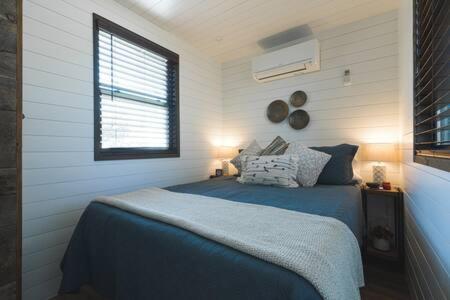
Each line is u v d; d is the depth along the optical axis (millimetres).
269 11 2330
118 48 2232
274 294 638
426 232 1209
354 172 2438
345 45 2572
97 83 2014
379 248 2084
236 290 703
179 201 1477
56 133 1746
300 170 2146
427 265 1190
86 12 1943
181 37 2826
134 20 2332
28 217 1604
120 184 2195
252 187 2053
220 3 2205
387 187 2123
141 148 2453
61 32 1784
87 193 1934
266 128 3158
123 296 1072
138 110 2439
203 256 815
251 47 3090
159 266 939
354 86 2523
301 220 1071
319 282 641
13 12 1058
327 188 1971
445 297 897
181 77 2902
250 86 3307
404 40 1921
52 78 1729
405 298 1577
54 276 1715
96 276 1295
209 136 3318
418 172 1386
